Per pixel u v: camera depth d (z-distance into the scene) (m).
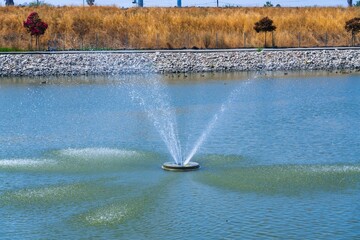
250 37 86.50
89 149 28.81
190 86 56.78
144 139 31.42
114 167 25.09
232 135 32.25
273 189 21.73
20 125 36.28
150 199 20.73
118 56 70.00
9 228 18.44
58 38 82.88
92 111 42.09
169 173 24.03
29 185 22.61
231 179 23.03
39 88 55.31
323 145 29.42
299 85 56.50
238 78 63.59
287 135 32.09
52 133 33.53
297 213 19.33
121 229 18.19
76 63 68.38
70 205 20.34
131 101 47.19
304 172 23.98
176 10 95.69
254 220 18.73
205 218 18.91
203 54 72.38
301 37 88.19
